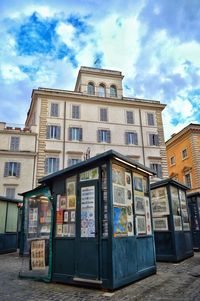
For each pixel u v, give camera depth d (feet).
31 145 103.45
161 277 26.45
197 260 37.83
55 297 19.69
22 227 46.50
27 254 44.11
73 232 24.68
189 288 21.54
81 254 23.43
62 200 26.53
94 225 23.27
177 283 23.48
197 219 50.90
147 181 31.24
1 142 101.19
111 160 24.30
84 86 122.52
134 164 26.99
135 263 24.82
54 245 25.79
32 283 24.67
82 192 25.07
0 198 50.72
